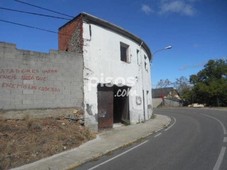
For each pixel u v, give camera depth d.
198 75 65.19
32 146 11.11
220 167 7.86
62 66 15.11
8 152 10.19
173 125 19.95
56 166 9.34
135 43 22.81
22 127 12.31
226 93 54.41
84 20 16.80
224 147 10.45
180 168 7.97
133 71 21.98
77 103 15.60
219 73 61.66
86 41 16.72
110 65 18.77
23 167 9.34
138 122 22.11
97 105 17.00
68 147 12.06
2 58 12.89
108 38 18.81
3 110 12.67
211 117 25.06
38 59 14.11
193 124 19.62
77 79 15.80
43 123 13.39
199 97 60.88
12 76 13.11
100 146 12.27
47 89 14.31
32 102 13.66
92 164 9.54
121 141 13.34
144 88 24.81
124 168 8.49
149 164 8.66
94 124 16.47
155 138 14.01
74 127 14.52
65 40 18.16
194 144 11.41
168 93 77.38
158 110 46.22
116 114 21.52
